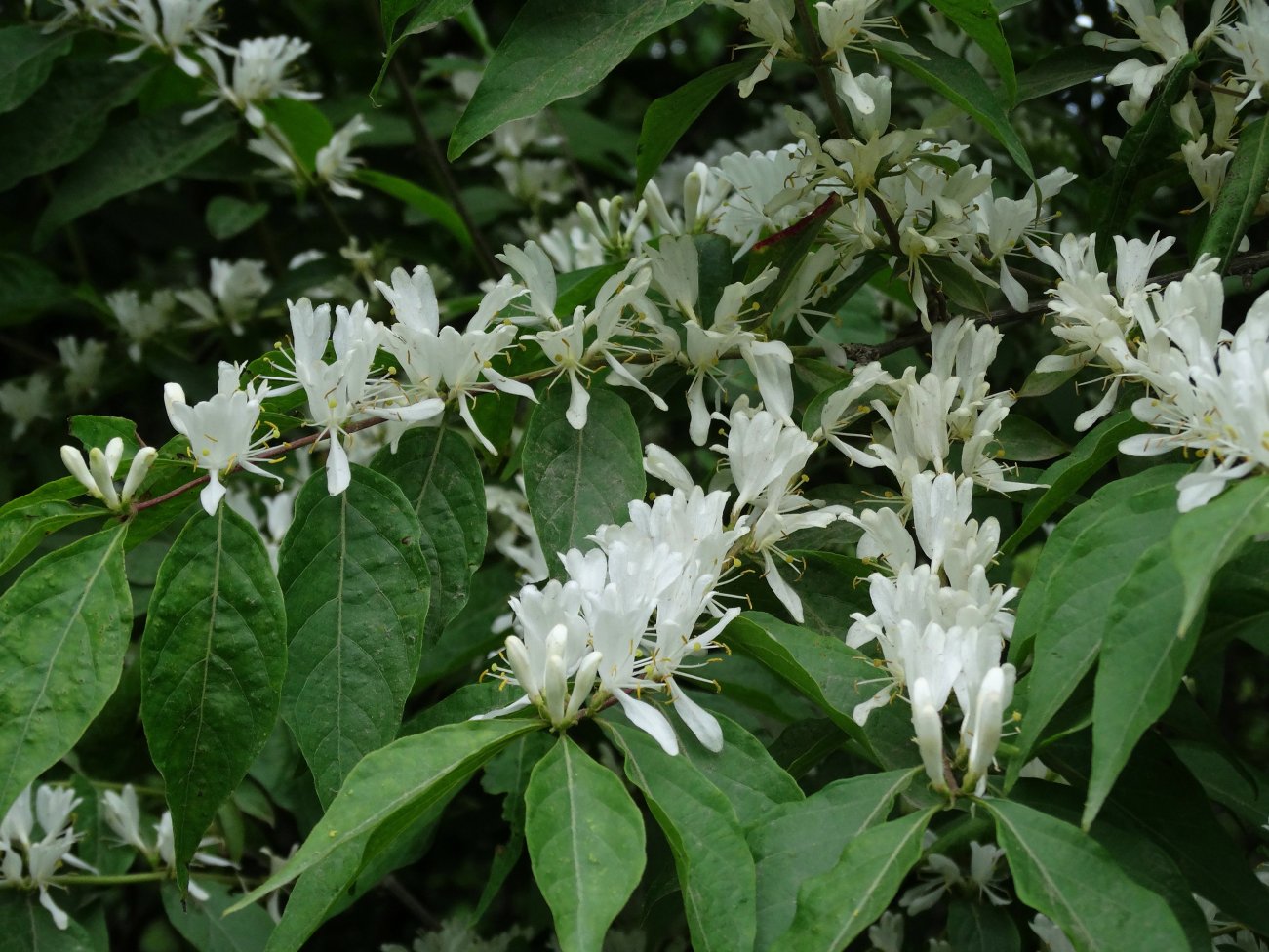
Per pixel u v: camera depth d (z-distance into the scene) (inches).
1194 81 16.6
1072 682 11.6
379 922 29.0
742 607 15.4
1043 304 16.6
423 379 14.5
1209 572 10.2
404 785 11.8
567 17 14.0
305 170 25.9
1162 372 12.7
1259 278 21.8
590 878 11.3
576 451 14.9
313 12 34.5
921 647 12.4
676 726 13.1
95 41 26.2
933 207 16.2
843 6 14.5
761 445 14.6
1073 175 17.0
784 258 16.4
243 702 13.1
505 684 13.4
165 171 24.5
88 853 20.2
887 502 16.0
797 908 11.2
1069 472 13.4
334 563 13.8
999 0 17.2
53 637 12.8
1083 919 10.9
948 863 17.8
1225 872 12.8
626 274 14.8
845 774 20.0
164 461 13.6
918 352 21.0
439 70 30.2
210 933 20.1
